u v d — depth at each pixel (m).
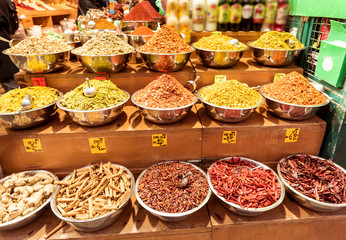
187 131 1.81
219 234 1.62
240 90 1.82
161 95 1.72
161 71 2.09
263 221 1.59
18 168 1.89
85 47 1.95
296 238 1.69
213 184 1.63
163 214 1.44
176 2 2.67
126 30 2.80
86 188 1.58
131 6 3.62
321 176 1.66
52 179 1.74
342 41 1.78
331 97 1.87
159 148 1.87
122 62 1.94
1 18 3.37
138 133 1.79
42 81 2.05
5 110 1.65
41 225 1.59
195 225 1.58
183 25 2.69
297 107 1.73
